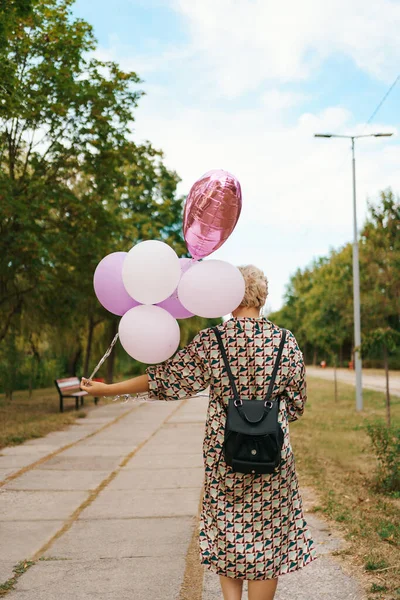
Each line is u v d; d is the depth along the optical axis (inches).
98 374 1075.3
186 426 498.6
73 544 177.9
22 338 799.1
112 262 117.2
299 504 104.8
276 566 99.8
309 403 738.8
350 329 1216.2
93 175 602.5
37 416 565.6
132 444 393.4
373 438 267.1
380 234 547.2
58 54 547.2
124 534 187.6
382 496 236.1
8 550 172.7
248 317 108.3
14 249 515.8
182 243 1103.0
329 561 158.2
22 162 593.9
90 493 246.7
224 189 110.1
